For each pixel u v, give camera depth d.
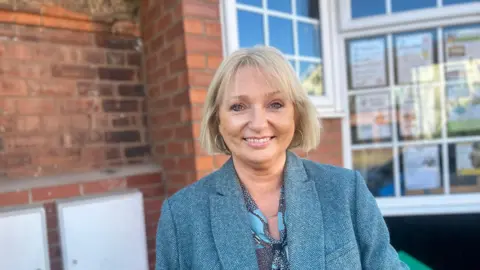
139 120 2.37
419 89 2.87
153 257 2.23
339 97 2.84
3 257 1.62
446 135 2.86
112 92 2.27
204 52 2.01
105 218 1.87
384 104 2.93
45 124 2.04
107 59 2.25
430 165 2.90
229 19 2.10
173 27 2.04
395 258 1.06
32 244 1.68
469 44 2.77
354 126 2.98
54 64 2.07
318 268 0.95
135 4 2.35
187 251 1.05
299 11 2.66
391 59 2.88
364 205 1.06
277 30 2.53
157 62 2.23
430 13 2.70
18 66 1.97
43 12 2.01
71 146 2.12
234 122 1.03
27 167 1.99
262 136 1.02
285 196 1.08
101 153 2.22
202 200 1.10
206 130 1.18
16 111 1.96
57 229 1.91
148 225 2.21
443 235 2.82
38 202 1.87
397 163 2.95
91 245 1.83
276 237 1.04
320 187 1.09
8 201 1.79
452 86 2.83
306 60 2.69
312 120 1.14
